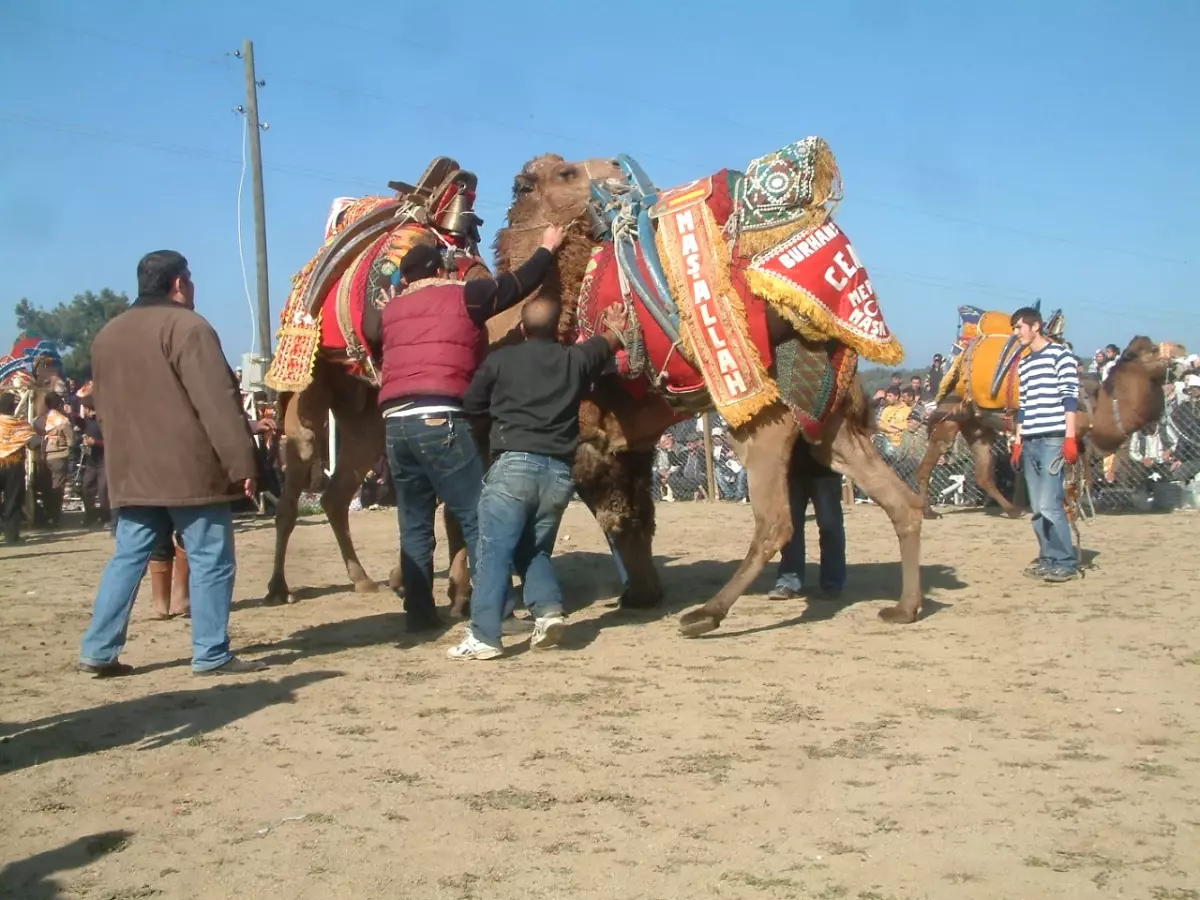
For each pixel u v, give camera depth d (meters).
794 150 6.43
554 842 3.79
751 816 3.96
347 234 7.89
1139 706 5.15
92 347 6.16
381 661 6.41
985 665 5.92
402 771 4.52
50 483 17.17
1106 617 7.12
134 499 6.03
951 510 15.48
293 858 3.72
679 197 6.69
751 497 6.64
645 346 6.70
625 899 3.38
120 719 5.34
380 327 7.29
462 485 6.66
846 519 14.02
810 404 6.48
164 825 4.03
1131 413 13.34
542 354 6.33
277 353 8.00
